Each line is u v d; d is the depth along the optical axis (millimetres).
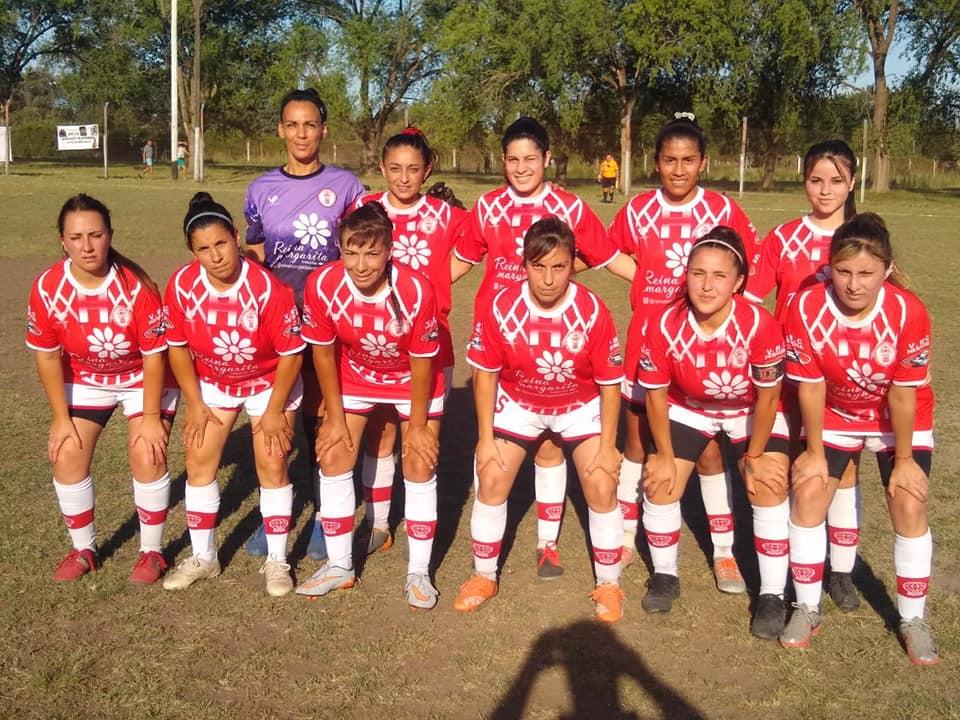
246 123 53250
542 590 4547
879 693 3654
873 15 34594
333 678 3719
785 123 37688
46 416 6879
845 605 4328
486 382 4199
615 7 36688
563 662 3883
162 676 3699
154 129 55469
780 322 4691
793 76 35594
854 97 43312
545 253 3812
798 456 4375
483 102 37031
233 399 4445
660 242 4738
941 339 9945
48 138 58188
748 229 4738
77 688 3607
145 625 4090
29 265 14078
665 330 4062
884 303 3768
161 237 17656
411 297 4109
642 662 3893
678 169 4582
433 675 3762
